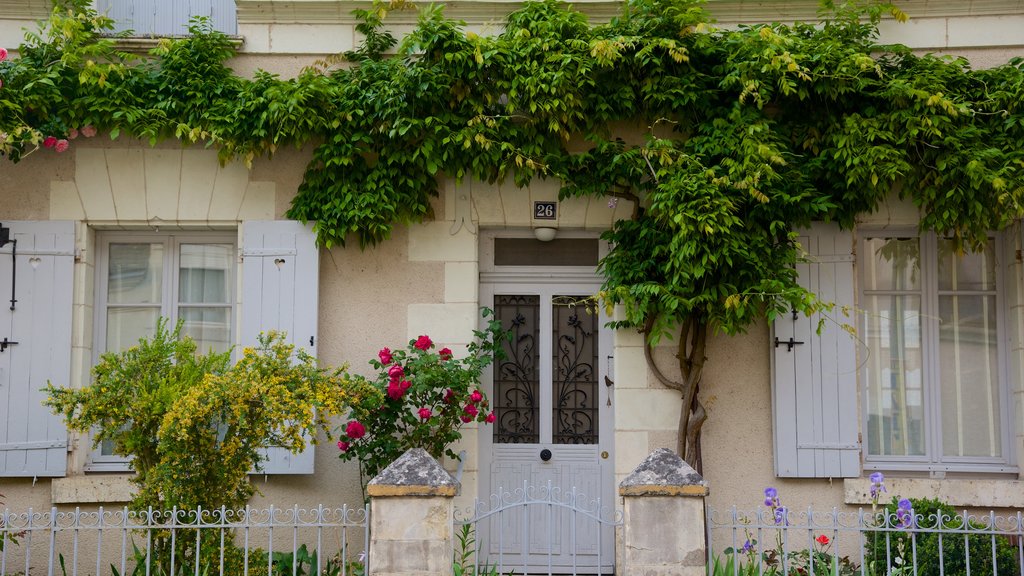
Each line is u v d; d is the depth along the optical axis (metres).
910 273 7.06
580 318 7.10
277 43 6.93
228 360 6.20
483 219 6.93
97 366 5.90
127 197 6.85
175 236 7.08
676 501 5.12
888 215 6.82
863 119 6.52
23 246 6.74
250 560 5.91
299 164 6.90
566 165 6.75
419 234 6.91
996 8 6.81
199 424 5.59
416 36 6.53
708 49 6.63
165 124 6.66
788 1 6.86
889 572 5.17
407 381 6.30
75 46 6.58
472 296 6.88
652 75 6.63
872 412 6.96
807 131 6.68
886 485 6.62
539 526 6.93
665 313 6.44
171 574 5.17
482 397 6.50
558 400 7.05
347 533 6.68
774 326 6.76
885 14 6.87
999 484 6.55
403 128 6.48
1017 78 6.47
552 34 6.58
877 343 7.01
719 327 6.48
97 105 6.62
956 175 6.41
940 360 6.98
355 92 6.63
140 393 5.78
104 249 7.05
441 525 5.09
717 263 6.27
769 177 6.27
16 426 6.61
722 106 6.73
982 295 7.01
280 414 5.45
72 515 6.56
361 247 6.75
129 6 7.27
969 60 6.85
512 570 6.88
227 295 7.07
